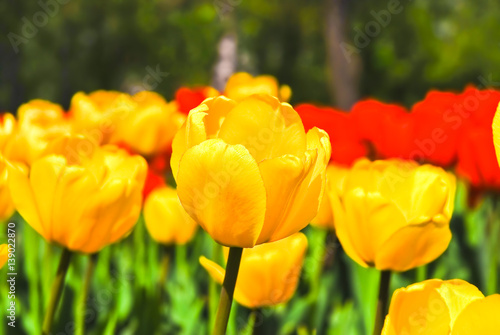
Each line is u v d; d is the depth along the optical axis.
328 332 1.46
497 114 0.82
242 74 1.65
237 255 0.83
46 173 0.93
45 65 14.81
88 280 1.18
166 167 1.56
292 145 0.83
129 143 1.47
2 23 13.58
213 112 0.85
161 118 1.48
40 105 1.24
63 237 0.93
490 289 1.24
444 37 14.81
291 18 16.02
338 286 1.70
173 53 14.52
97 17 14.71
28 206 0.94
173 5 15.20
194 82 14.29
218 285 1.29
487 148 1.53
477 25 13.24
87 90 15.06
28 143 1.17
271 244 1.08
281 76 16.70
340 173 1.11
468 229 1.80
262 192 0.81
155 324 1.29
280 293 1.08
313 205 0.83
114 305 1.32
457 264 1.76
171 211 1.27
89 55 14.90
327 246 1.54
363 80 15.34
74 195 0.92
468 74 12.80
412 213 0.97
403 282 1.62
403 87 15.38
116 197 0.93
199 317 1.58
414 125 1.63
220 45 13.10
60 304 1.34
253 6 15.25
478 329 0.76
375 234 0.96
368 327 1.34
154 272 1.55
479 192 1.63
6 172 0.99
